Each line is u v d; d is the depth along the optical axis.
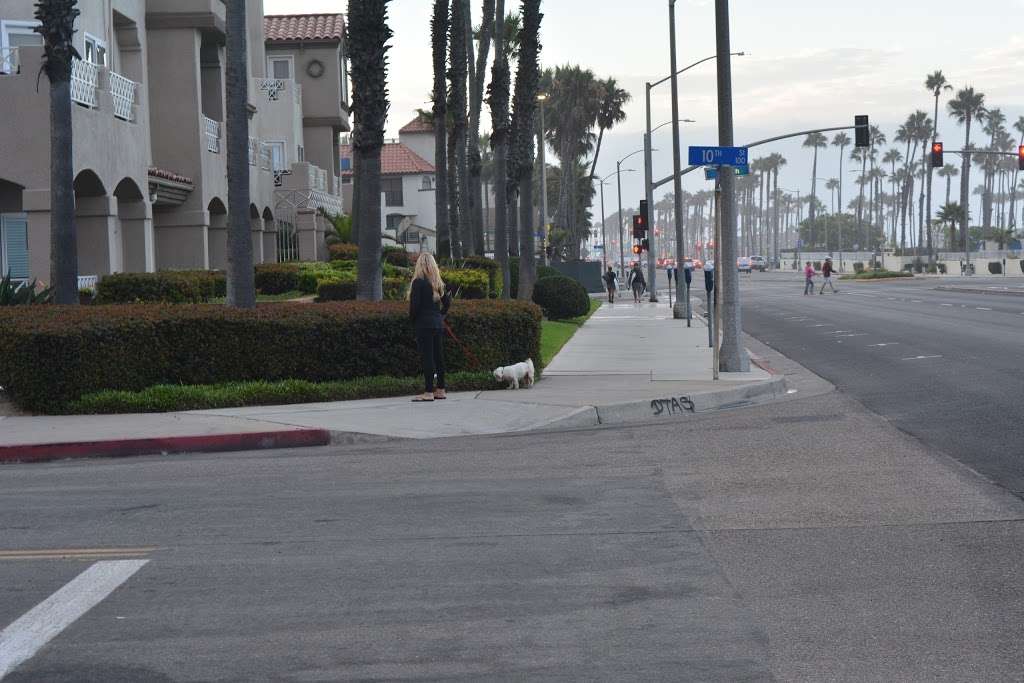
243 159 21.53
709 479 11.52
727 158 20.80
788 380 22.89
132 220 31.06
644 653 6.37
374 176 24.22
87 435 14.52
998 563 8.09
